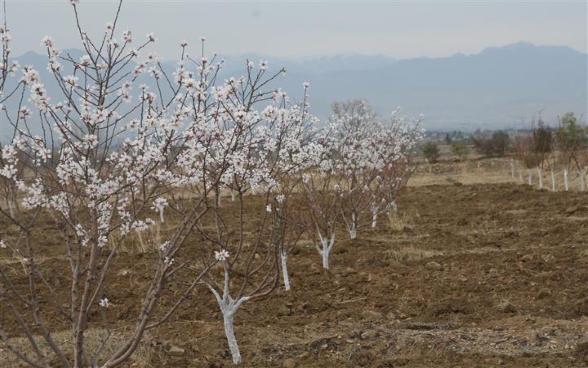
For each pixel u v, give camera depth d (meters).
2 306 8.25
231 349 6.36
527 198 18.56
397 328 7.33
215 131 4.46
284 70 4.83
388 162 14.30
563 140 25.70
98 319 7.93
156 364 6.31
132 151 4.25
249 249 11.86
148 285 9.37
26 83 3.93
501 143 47.34
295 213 10.09
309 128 7.75
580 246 11.23
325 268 10.28
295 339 7.01
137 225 4.66
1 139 4.07
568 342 6.55
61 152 4.20
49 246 12.56
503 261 10.41
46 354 6.49
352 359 6.35
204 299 8.65
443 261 10.71
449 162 43.59
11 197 4.46
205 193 4.46
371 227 14.80
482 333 6.99
